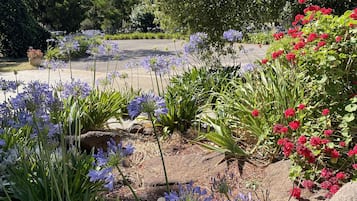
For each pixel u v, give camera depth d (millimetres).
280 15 7191
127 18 33906
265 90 3838
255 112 3451
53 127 2242
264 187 3010
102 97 5109
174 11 7344
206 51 7441
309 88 3363
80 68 11484
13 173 2408
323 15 3391
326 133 2910
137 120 4805
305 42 3336
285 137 3350
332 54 3096
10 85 3375
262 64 4320
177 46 17641
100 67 11562
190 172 3363
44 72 10883
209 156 3541
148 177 3322
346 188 2244
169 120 4422
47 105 2270
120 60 13164
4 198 2367
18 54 17172
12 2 17047
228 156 3510
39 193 2410
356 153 2721
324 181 2896
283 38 4242
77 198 2490
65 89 4004
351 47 3186
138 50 16984
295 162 3020
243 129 3820
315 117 3291
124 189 3139
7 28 16906
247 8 7184
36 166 2580
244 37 7676
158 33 26375
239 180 3152
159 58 5262
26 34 17250
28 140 2965
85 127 4547
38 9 25547
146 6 7961
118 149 1729
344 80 3234
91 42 5422
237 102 3992
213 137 3645
